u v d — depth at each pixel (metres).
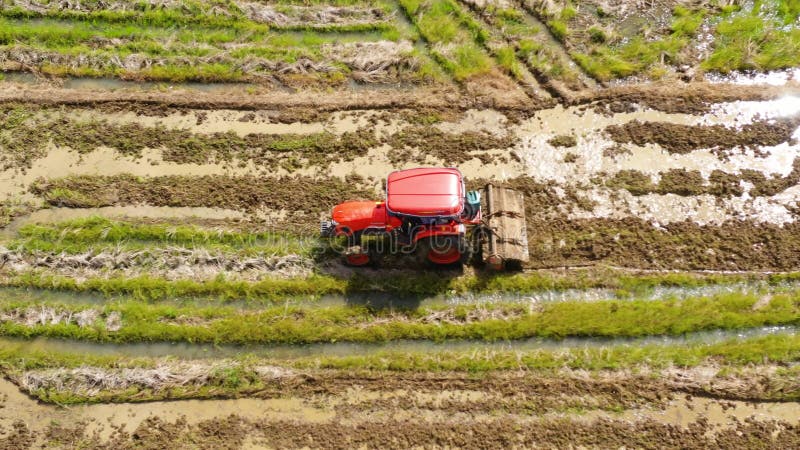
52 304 11.59
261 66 14.90
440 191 10.44
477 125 13.85
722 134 13.34
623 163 13.10
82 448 10.12
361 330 11.16
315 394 10.60
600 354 10.81
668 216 12.33
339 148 13.49
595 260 11.84
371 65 14.77
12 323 11.34
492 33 15.49
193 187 12.94
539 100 14.13
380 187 12.89
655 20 15.66
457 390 10.56
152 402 10.59
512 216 11.60
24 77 14.91
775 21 15.48
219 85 14.74
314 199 12.73
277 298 11.61
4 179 13.18
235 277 11.82
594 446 9.95
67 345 11.25
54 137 13.77
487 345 11.07
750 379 10.45
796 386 10.27
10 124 13.97
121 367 10.88
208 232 12.26
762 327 11.08
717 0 15.83
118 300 11.68
